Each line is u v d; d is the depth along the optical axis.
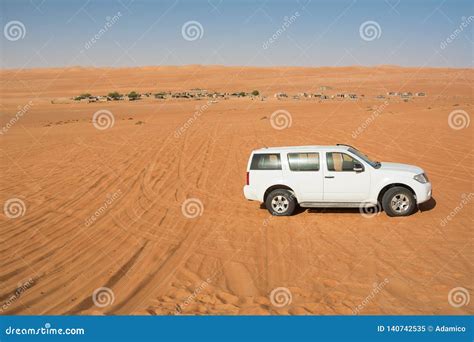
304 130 27.14
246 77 139.75
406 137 22.28
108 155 21.89
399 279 7.55
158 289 7.53
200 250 9.27
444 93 69.25
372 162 11.52
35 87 121.12
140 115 47.69
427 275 7.66
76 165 19.50
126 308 6.92
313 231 10.20
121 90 108.88
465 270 7.80
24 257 9.08
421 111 33.84
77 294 7.43
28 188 15.37
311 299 7.04
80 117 48.16
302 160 11.42
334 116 35.09
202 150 22.20
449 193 12.84
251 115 40.84
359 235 9.76
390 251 8.77
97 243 9.80
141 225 10.98
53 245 9.73
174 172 17.28
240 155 20.38
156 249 9.36
